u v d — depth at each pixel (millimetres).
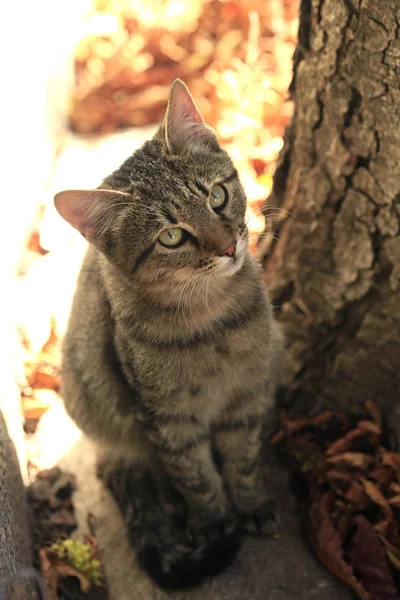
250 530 944
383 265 912
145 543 919
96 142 1439
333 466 956
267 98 1393
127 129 1467
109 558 936
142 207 820
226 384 891
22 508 915
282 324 1009
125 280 847
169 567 895
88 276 928
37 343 1131
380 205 884
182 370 861
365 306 943
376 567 872
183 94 836
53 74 1393
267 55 1488
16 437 964
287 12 1526
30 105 1282
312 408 1014
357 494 924
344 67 854
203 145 853
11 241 1168
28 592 801
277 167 976
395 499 908
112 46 1525
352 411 992
